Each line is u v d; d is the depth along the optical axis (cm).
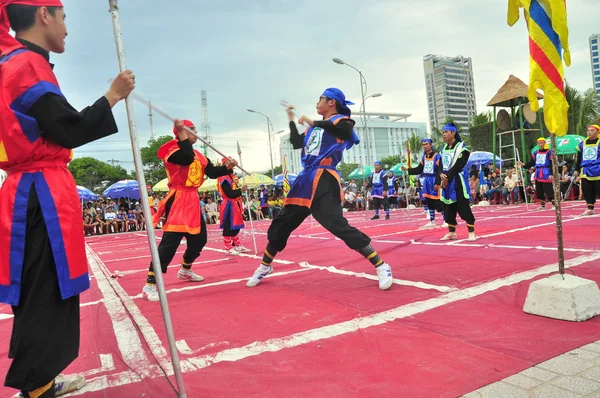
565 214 1012
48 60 208
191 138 459
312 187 439
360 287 445
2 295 194
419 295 395
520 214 1124
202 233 527
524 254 536
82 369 281
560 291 310
